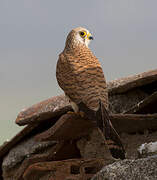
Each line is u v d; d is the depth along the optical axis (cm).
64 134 1032
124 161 811
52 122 1295
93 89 907
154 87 1170
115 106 1165
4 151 1357
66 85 951
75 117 950
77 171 1090
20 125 1277
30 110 1283
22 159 1302
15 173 1285
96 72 946
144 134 1082
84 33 1073
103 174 802
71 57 998
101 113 868
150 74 1091
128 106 1148
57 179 1020
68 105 1159
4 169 1348
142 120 980
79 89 920
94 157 1115
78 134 1066
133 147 1091
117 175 787
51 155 1109
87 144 1131
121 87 1134
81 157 1141
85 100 897
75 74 947
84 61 974
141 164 791
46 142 1249
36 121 1231
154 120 980
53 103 1227
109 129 856
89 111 882
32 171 1062
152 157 801
